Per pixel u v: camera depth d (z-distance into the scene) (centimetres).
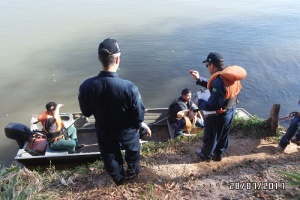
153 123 767
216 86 365
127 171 374
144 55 1203
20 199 327
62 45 1297
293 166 429
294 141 507
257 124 541
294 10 1709
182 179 406
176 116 679
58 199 369
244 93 994
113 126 327
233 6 1791
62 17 1609
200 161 451
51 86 1015
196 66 1135
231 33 1402
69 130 635
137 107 315
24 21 1551
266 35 1381
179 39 1339
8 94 970
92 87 306
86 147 710
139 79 1055
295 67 1118
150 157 464
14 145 756
